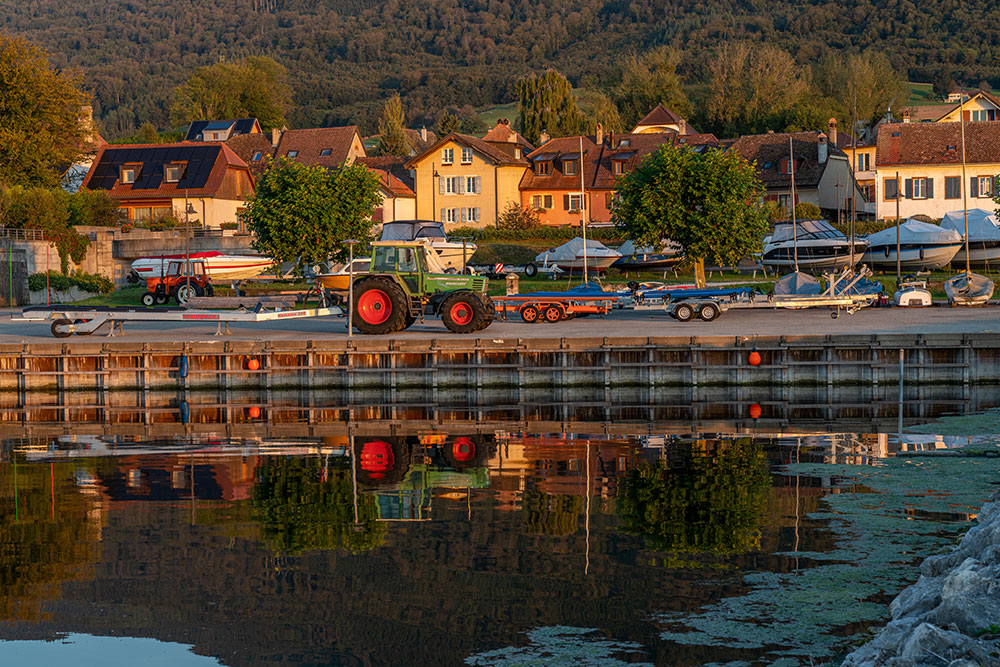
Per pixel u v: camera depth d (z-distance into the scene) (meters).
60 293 85.50
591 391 42.69
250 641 14.30
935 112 188.75
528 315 55.31
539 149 126.75
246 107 191.38
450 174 124.00
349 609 15.45
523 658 13.52
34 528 20.25
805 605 15.09
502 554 18.08
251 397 42.97
